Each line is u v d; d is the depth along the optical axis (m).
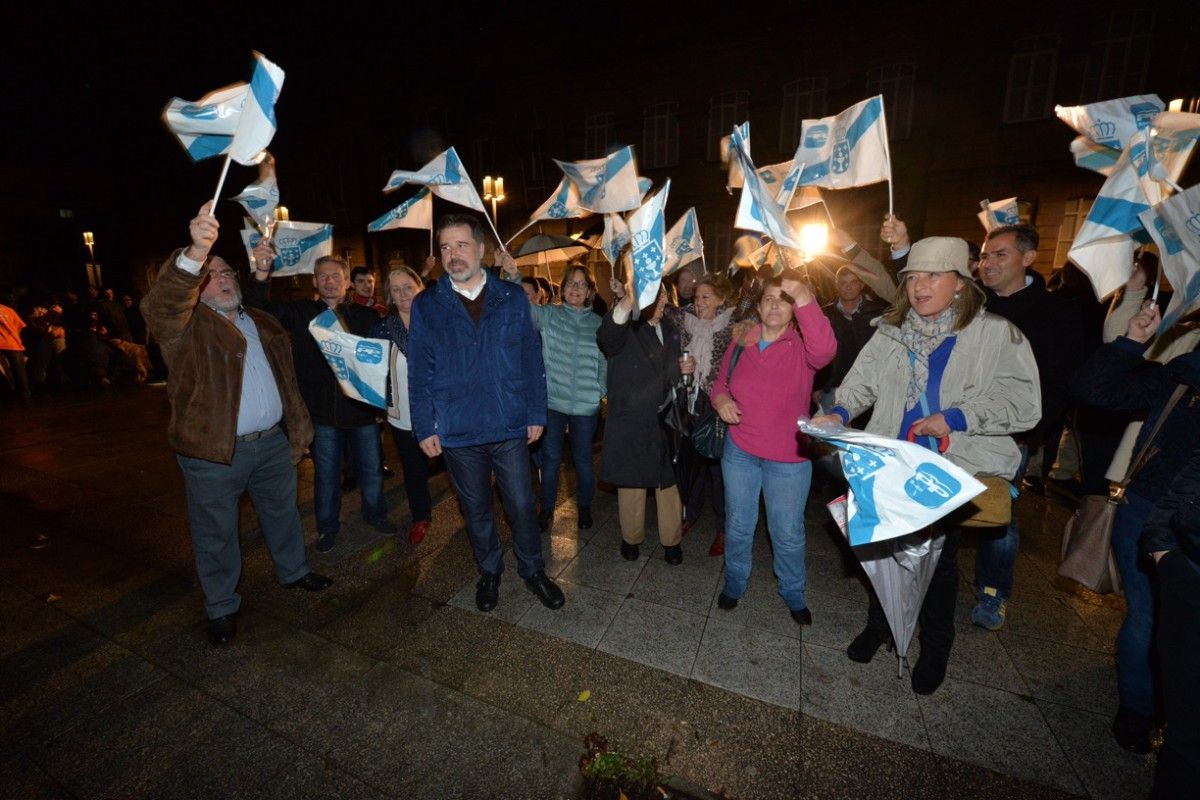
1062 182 11.16
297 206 21.05
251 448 2.74
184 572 3.38
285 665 2.54
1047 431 2.75
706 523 4.08
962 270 1.95
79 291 22.05
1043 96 11.15
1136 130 2.24
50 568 3.43
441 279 2.81
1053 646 2.63
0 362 9.63
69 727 2.19
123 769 2.00
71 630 2.81
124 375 11.91
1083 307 4.27
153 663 2.56
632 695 2.33
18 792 1.91
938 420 1.97
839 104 13.12
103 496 4.68
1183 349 2.10
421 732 2.15
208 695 2.36
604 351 3.07
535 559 3.01
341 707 2.29
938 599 2.23
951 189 12.05
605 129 16.11
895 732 2.13
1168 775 1.39
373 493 3.83
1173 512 1.48
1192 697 1.36
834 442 1.88
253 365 2.76
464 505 2.91
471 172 18.23
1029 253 2.71
